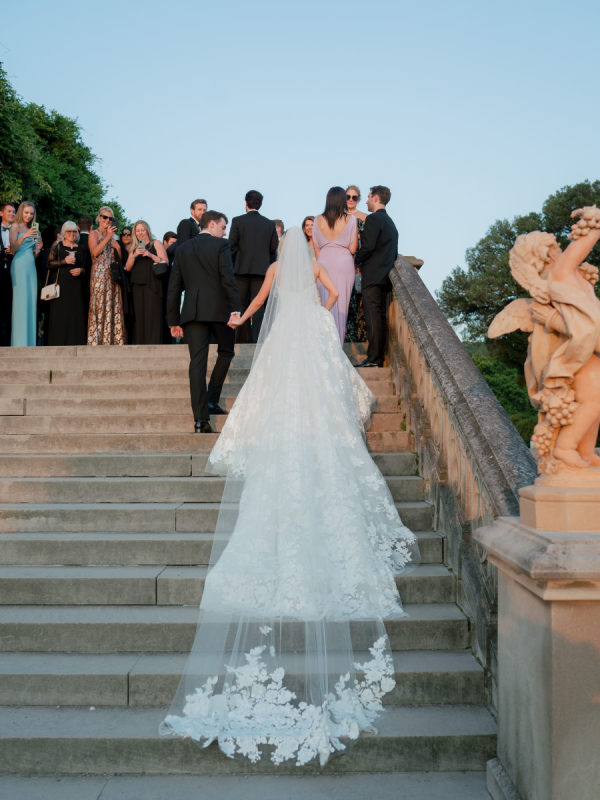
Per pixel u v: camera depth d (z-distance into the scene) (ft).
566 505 7.98
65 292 26.76
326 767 9.71
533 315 8.54
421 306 17.26
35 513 14.49
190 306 17.83
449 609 12.11
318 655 10.16
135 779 9.61
